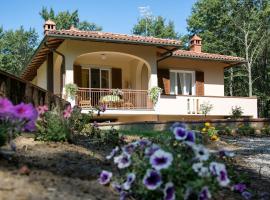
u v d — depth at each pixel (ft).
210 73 81.46
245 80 132.26
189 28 149.18
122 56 69.82
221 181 12.35
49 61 69.82
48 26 69.51
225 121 55.21
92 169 17.28
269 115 126.62
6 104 13.70
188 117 73.46
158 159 12.19
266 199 17.71
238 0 132.36
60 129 23.49
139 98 70.13
